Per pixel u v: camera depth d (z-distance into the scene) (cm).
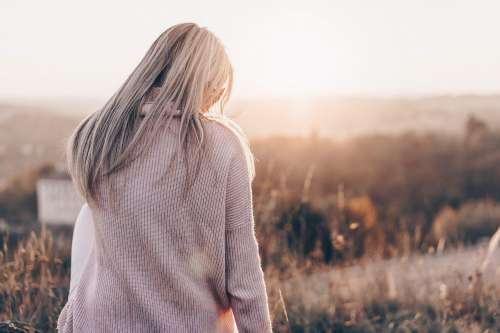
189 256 113
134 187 111
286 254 334
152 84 119
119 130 114
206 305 117
